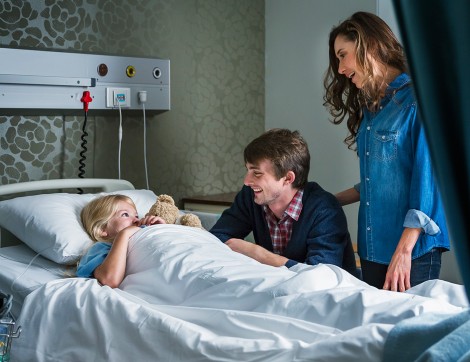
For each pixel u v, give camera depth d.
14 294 2.10
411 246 2.00
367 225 2.21
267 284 1.76
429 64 0.58
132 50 3.18
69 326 1.81
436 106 0.59
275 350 1.43
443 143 0.60
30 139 2.83
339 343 1.36
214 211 3.33
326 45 3.62
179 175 3.45
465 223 0.61
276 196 2.20
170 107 3.35
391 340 1.31
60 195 2.54
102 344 1.72
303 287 1.72
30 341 1.85
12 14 2.72
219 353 1.50
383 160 2.12
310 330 1.51
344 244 2.22
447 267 3.42
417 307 1.50
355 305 1.56
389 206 2.13
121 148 3.17
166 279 1.92
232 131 3.71
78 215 2.42
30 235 2.34
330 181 3.73
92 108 2.88
